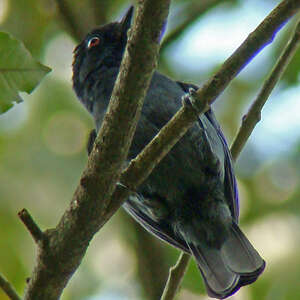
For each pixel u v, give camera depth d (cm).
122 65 652
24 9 1432
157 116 986
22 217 707
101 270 1286
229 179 965
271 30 684
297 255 1140
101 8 1409
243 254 883
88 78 1123
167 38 1359
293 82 1307
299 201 1224
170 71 1380
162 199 973
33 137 1361
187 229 952
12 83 650
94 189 684
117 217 1320
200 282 1125
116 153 671
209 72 1371
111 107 665
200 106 688
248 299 1119
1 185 1294
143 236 1263
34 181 1312
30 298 723
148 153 710
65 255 704
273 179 1276
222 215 935
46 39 1429
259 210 1223
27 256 1226
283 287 1115
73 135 1378
